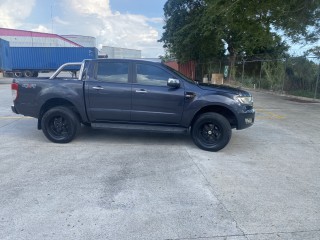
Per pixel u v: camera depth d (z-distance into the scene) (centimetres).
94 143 649
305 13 1358
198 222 339
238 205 380
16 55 3347
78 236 309
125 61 626
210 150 604
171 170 495
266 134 768
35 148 609
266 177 476
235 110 592
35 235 310
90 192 409
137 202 383
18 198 388
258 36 2044
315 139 724
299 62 1641
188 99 600
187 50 3100
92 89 618
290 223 341
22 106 646
